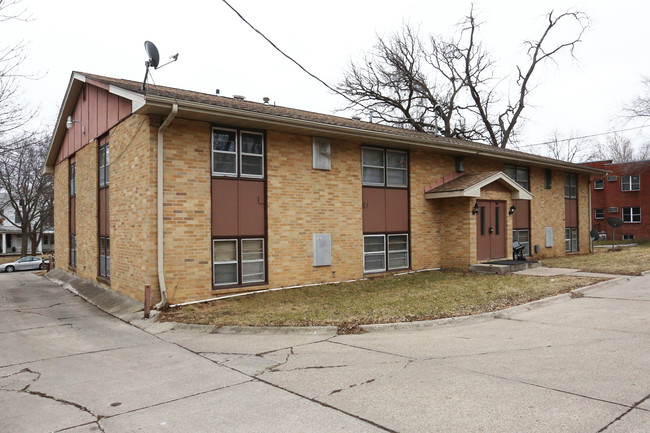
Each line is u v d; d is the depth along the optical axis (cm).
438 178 1567
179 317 899
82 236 1537
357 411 434
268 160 1162
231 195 1108
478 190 1459
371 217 1382
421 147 1441
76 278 1594
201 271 1049
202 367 605
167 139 1009
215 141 1090
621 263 1596
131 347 732
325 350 659
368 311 883
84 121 1507
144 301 964
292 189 1205
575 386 470
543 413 407
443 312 859
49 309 1113
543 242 1939
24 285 1627
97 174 1378
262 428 407
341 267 1298
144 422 432
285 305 982
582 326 738
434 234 1548
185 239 1028
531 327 748
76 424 434
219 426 416
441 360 583
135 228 1062
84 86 1497
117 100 1191
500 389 470
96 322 946
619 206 3547
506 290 1067
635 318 778
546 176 1984
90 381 564
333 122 1348
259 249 1160
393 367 562
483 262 1529
